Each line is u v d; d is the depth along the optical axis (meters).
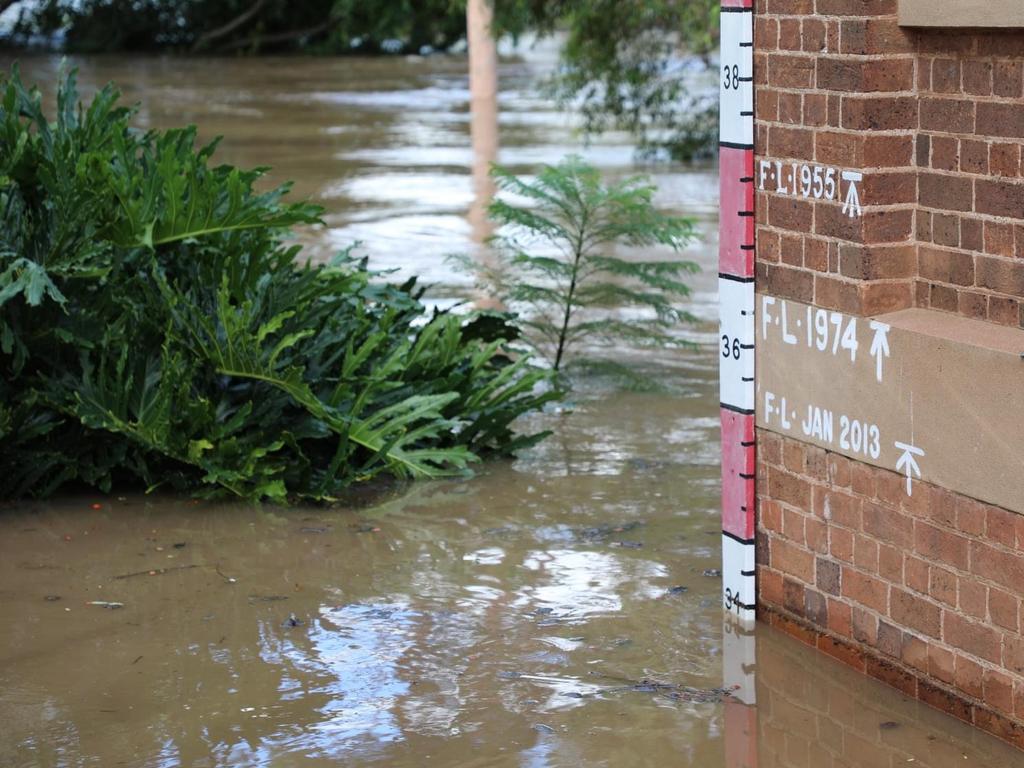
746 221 5.39
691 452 7.75
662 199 15.78
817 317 5.14
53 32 37.41
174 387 7.07
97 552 6.43
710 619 5.63
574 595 5.88
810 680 5.08
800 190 5.16
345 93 27.00
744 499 5.54
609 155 19.36
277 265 7.82
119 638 5.51
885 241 4.91
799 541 5.36
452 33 36.22
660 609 5.72
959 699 4.73
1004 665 4.54
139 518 6.86
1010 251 4.57
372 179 17.03
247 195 8.07
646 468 7.51
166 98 25.59
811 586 5.33
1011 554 4.47
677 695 4.98
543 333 9.99
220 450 7.08
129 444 7.20
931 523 4.76
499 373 8.34
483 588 5.97
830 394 5.12
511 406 7.85
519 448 7.78
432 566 6.23
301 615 5.71
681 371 9.45
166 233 7.32
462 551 6.40
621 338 9.93
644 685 5.06
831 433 5.14
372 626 5.60
